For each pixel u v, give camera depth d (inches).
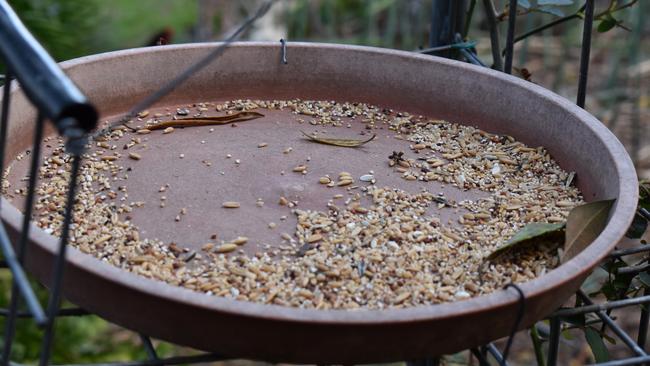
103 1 44.9
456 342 22.3
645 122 58.9
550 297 22.7
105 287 22.3
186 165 28.0
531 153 28.9
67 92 19.1
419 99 30.9
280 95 31.5
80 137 19.8
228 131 29.7
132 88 30.3
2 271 38.9
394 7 65.0
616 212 24.4
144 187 27.0
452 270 24.6
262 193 27.0
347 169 28.1
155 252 24.8
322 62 31.3
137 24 47.5
